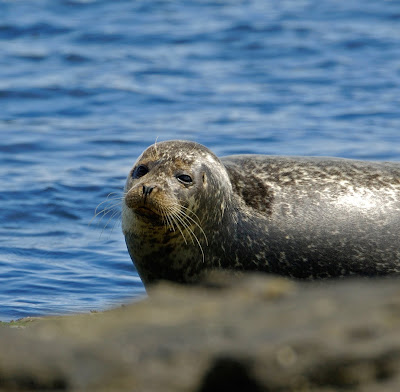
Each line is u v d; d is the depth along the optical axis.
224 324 15.39
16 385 14.80
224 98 74.25
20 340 15.45
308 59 87.81
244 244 35.22
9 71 81.62
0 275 38.66
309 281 36.34
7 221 46.59
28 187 51.44
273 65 85.94
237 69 84.44
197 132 64.00
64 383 14.72
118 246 43.31
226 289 17.97
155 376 14.39
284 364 14.24
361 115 68.62
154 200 31.23
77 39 94.25
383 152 58.72
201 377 14.38
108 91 75.69
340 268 36.34
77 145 61.12
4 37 94.75
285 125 65.88
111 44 93.00
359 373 14.20
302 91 76.50
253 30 98.81
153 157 33.50
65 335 15.91
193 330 15.27
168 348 14.73
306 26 100.81
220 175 34.28
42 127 65.88
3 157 58.28
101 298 35.94
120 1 112.56
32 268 39.78
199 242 33.88
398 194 37.22
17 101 73.00
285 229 35.78
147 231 33.25
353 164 38.31
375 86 77.56
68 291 36.81
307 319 15.20
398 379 14.09
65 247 42.94
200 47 92.44
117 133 64.12
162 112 70.06
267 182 36.81
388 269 36.59
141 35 96.44
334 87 77.69
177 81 79.94
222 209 34.34
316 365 14.22
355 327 14.75
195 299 17.14
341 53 89.69
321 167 37.84
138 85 77.94
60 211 48.00
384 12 107.44
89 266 40.38
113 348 14.95
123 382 14.43
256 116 68.62
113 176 54.03
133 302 19.56
